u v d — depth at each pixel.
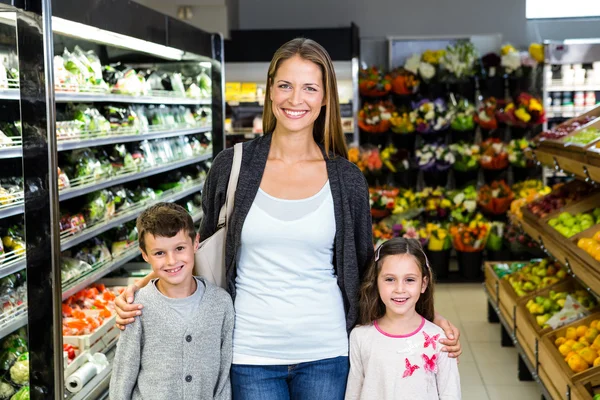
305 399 2.32
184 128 5.49
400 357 2.44
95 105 4.47
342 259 2.35
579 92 8.31
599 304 4.24
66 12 3.01
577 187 5.37
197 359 2.31
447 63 8.30
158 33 4.31
